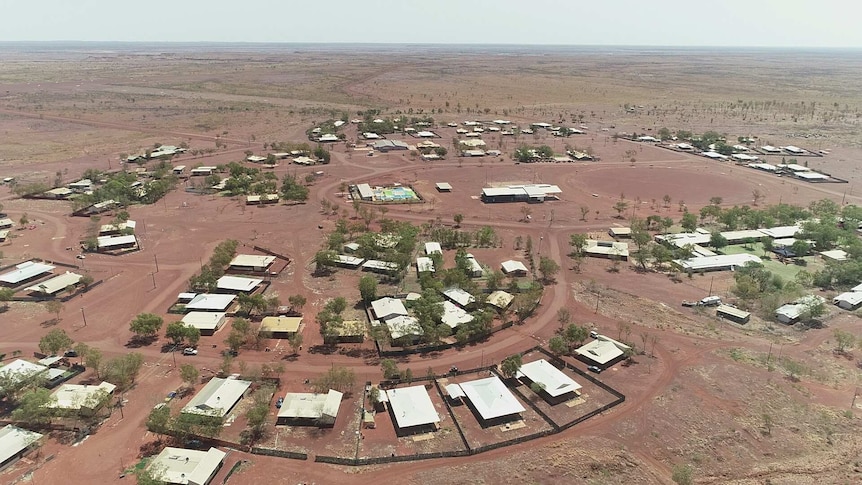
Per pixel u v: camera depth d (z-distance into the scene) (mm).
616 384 96375
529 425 86562
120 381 94250
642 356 105312
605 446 81062
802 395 92875
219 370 100250
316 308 124625
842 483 73875
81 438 82312
